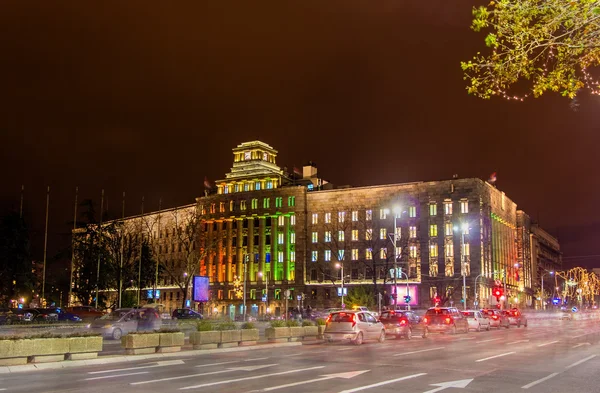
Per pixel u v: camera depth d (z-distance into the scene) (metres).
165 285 132.88
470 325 49.53
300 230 117.50
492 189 116.69
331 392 14.40
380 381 16.53
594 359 23.64
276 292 117.06
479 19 11.19
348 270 112.12
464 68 11.75
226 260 124.88
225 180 129.12
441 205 107.25
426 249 106.62
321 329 36.91
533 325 68.12
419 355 25.20
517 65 11.38
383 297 97.12
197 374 18.06
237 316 80.81
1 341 19.59
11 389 14.88
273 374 18.08
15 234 79.31
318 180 128.62
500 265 117.38
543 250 168.38
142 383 15.96
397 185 111.88
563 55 11.35
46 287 95.00
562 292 160.25
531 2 10.87
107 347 30.45
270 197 121.69
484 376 17.86
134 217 131.12
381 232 111.44
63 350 21.22
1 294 79.25
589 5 10.50
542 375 18.23
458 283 102.31
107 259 88.19
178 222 134.12
